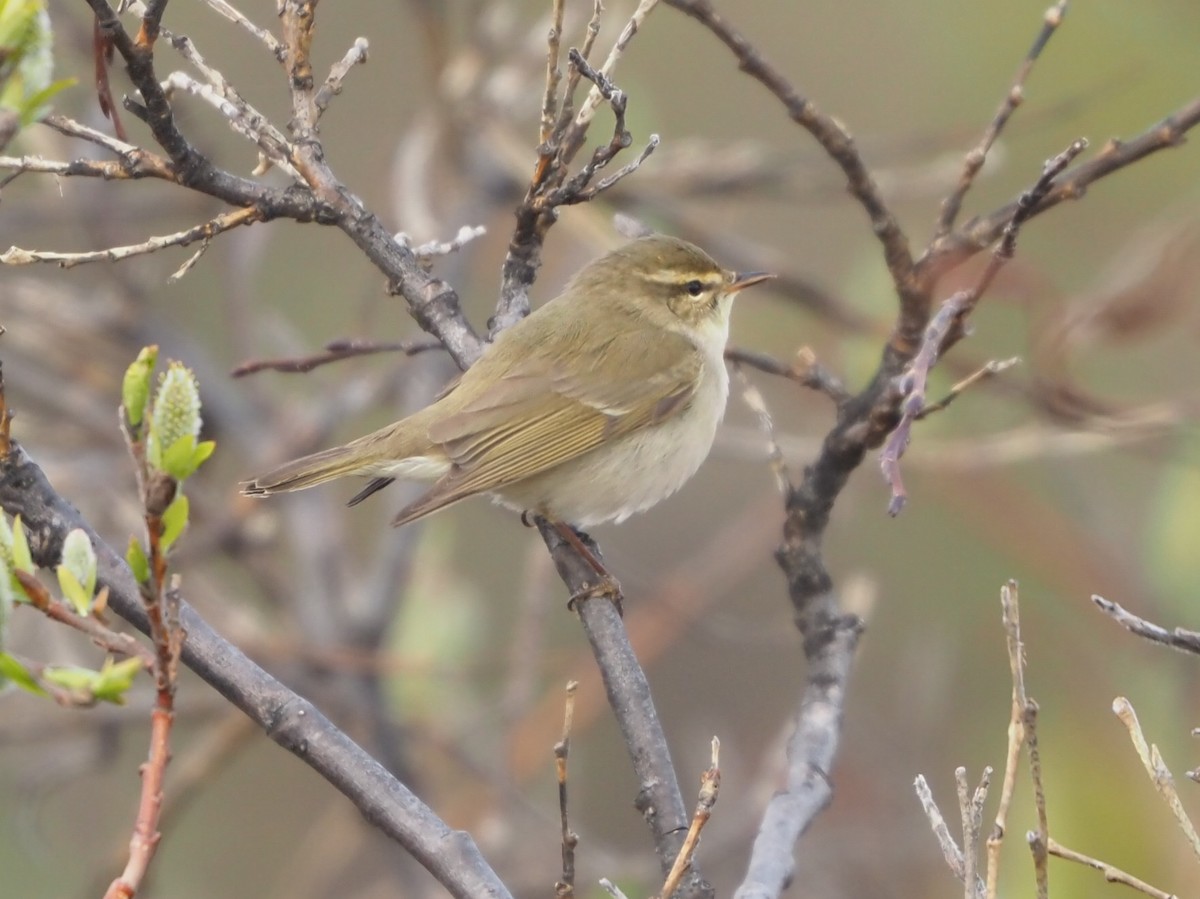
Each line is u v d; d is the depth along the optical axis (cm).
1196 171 1370
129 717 1173
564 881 496
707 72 1683
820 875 1147
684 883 566
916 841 1160
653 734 655
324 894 1278
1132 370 1384
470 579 1537
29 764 1334
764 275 1018
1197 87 1288
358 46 731
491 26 1318
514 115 1334
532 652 1177
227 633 1134
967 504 1282
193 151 668
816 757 682
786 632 1250
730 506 1644
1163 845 866
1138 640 1173
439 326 777
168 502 397
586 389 912
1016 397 1168
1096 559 1264
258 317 1458
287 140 732
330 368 1454
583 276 991
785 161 1289
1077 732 1034
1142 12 1216
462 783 1269
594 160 730
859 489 1312
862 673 1421
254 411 1362
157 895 1146
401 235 790
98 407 1334
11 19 385
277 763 1480
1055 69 1341
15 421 1284
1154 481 1370
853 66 1673
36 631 1095
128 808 1365
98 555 575
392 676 1226
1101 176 689
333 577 1281
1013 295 1066
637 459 932
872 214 725
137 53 620
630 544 1625
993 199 1453
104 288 1388
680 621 1304
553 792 1262
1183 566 1123
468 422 880
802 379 814
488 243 1356
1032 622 1263
